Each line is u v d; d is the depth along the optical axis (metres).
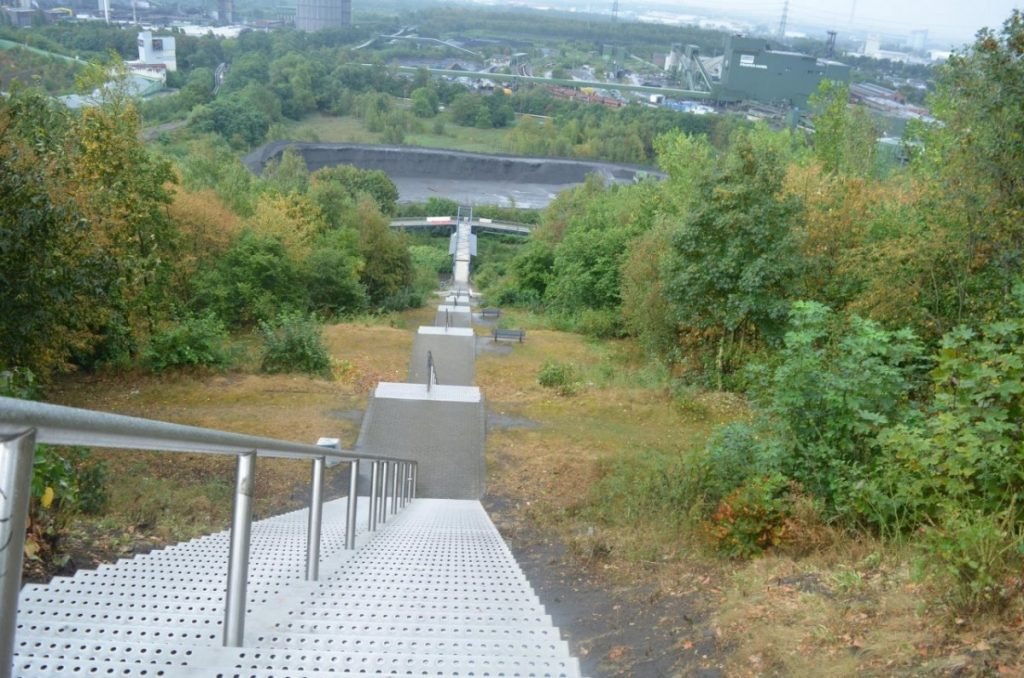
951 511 5.74
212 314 23.53
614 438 17.50
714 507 10.26
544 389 22.36
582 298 40.53
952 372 7.33
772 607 6.11
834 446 8.90
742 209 22.05
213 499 11.97
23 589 3.83
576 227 50.66
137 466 13.35
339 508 11.04
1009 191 15.90
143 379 20.48
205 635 3.33
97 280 14.96
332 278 40.88
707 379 22.91
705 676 5.19
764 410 10.41
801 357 9.23
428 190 136.25
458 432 17.78
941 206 17.53
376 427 17.97
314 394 20.05
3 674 1.51
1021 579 5.07
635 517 11.38
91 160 22.39
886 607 5.57
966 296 17.31
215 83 162.38
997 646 4.55
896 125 72.56
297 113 169.62
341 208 55.56
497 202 128.88
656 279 27.23
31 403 1.54
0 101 15.18
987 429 6.48
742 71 199.88
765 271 21.45
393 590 4.91
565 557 9.45
